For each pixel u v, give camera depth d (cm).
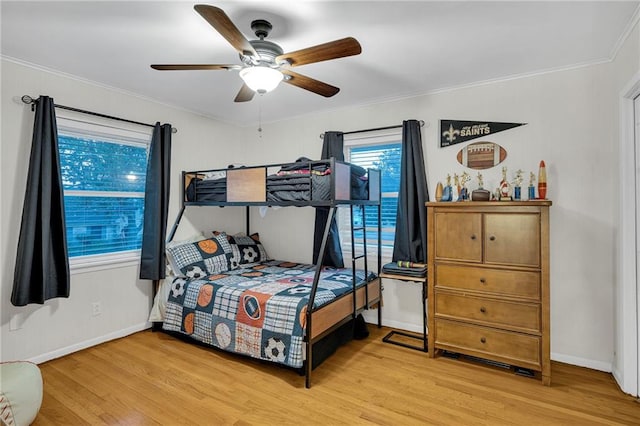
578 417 206
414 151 323
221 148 422
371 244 371
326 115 389
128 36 222
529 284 246
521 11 194
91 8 190
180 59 256
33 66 265
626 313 229
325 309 261
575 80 267
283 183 283
